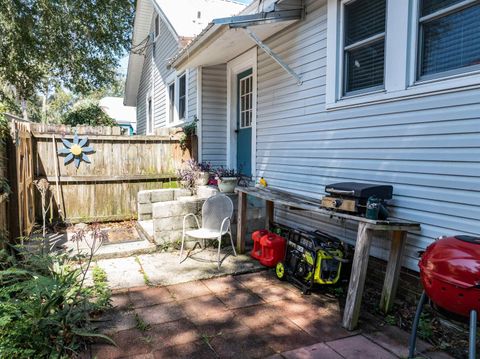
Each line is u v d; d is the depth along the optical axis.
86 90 14.99
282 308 3.18
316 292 3.53
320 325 2.88
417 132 3.04
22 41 11.88
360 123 3.64
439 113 2.86
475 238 2.15
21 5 11.56
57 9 12.18
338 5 3.87
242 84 6.62
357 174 3.69
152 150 6.71
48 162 5.98
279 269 3.87
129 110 24.30
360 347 2.56
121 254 4.57
